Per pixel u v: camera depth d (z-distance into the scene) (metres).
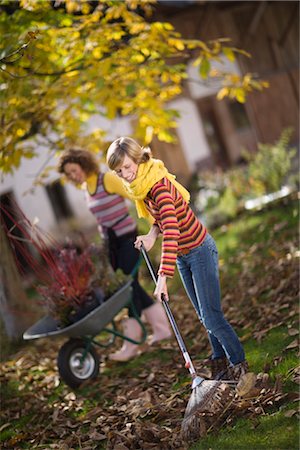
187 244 4.84
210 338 5.23
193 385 4.64
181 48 7.82
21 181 15.60
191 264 4.90
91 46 7.31
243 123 21.08
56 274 6.52
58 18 7.52
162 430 4.62
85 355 6.57
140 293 7.13
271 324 6.46
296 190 13.07
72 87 7.57
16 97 7.33
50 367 7.54
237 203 13.94
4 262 9.22
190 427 4.46
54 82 7.62
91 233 16.28
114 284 6.66
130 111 8.25
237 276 9.20
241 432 4.29
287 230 10.49
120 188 6.68
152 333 8.02
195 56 16.89
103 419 5.29
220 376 5.11
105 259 6.75
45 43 7.25
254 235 11.31
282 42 19.50
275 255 9.09
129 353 7.05
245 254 10.22
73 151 6.73
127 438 4.64
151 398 5.49
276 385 4.65
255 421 4.34
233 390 4.67
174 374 6.02
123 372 6.62
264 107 19.47
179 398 5.31
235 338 4.98
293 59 19.69
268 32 19.34
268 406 4.51
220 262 10.45
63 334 6.27
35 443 5.38
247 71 18.94
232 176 14.84
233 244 11.34
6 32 7.32
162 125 7.94
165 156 19.41
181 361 6.41
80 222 16.23
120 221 6.82
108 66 7.36
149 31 7.73
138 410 5.20
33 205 15.80
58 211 16.27
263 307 7.07
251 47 19.05
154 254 11.23
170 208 4.58
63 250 6.68
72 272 6.53
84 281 6.54
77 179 6.74
